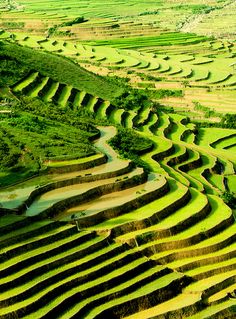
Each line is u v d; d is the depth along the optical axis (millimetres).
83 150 80875
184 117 121312
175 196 74188
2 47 120812
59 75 119812
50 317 53344
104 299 56812
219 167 95688
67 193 70875
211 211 73875
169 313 56969
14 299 53750
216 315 57969
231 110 126062
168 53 178375
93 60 154000
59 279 57312
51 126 90250
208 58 172250
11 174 73625
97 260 60594
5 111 92938
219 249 66625
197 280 62844
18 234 60562
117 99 117938
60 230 62844
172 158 92000
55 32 190625
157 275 61531
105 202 70688
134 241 64875
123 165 78812
